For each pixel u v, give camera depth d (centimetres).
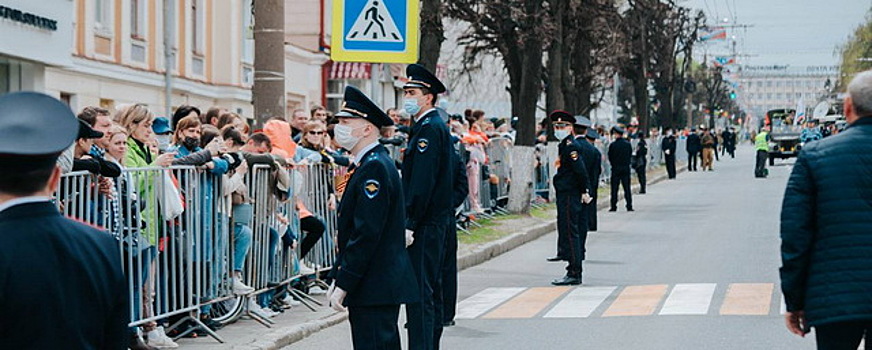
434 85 962
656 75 5934
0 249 388
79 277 397
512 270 1706
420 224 952
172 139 1219
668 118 6681
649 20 5528
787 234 608
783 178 4647
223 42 3528
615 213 2852
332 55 1235
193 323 1055
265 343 1026
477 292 1460
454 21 3359
